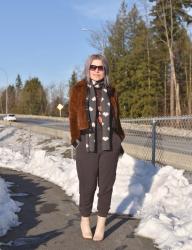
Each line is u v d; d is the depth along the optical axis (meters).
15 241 5.38
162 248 5.00
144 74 59.97
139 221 6.21
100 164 5.45
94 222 6.18
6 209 6.49
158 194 6.90
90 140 5.38
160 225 5.53
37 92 109.19
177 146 10.68
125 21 65.31
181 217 5.86
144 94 59.94
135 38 63.22
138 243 5.27
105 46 64.56
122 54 64.75
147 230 5.55
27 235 5.62
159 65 60.75
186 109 60.03
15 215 6.37
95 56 5.47
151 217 5.78
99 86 5.46
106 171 5.45
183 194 6.79
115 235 5.60
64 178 9.50
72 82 86.38
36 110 108.19
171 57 51.38
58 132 29.53
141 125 10.96
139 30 64.19
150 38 60.06
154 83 60.03
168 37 52.59
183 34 55.78
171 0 52.03
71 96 5.48
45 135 33.12
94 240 5.40
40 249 5.08
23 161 14.27
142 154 11.02
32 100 108.94
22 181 9.91
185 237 5.11
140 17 64.62
